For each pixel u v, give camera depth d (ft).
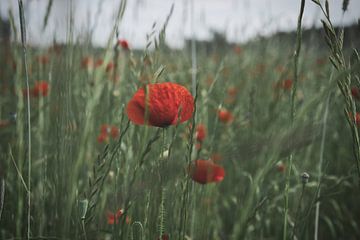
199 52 4.53
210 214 2.13
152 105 1.45
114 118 2.28
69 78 1.77
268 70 3.92
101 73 1.72
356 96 1.68
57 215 1.84
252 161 2.45
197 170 1.66
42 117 2.23
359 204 3.01
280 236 2.43
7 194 2.00
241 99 3.83
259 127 2.84
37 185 2.22
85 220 1.65
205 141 2.53
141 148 1.59
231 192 2.92
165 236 1.65
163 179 1.53
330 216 2.99
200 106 2.20
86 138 1.74
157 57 1.72
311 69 3.92
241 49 4.56
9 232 1.98
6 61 3.30
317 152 2.99
